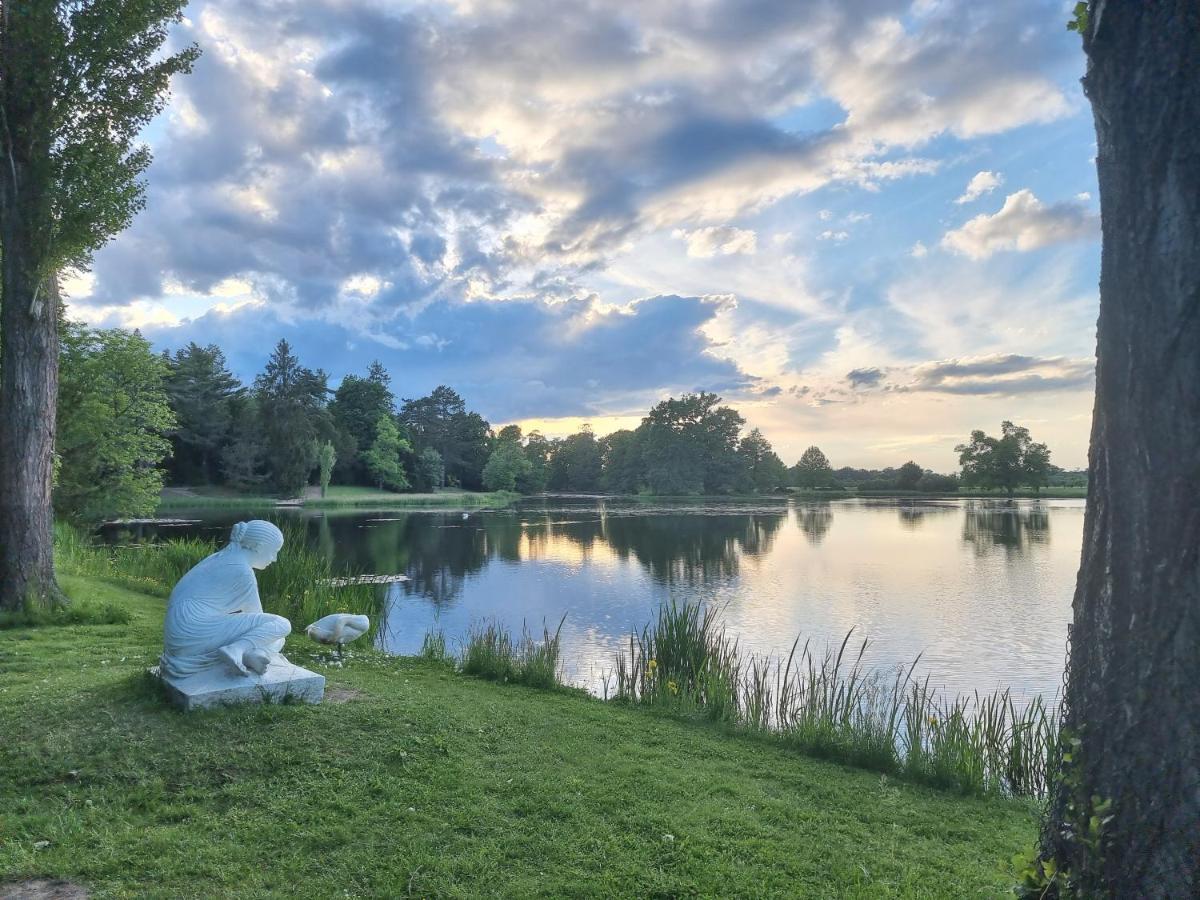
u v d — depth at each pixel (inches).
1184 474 116.3
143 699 261.4
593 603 849.5
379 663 406.6
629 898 170.1
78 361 1088.8
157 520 1895.9
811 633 706.8
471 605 828.0
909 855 205.8
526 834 198.5
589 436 5748.0
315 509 2637.8
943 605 847.7
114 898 161.0
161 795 206.8
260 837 189.3
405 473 3882.9
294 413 3068.4
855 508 3021.7
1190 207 117.7
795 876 185.0
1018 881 135.9
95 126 487.5
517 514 2556.6
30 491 461.4
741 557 1311.5
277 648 283.3
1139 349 121.9
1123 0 125.6
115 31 472.7
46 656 349.7
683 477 4323.3
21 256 461.1
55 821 191.0
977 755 304.5
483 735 271.7
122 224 481.1
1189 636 115.3
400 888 170.2
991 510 2810.0
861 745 304.5
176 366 3009.4
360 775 225.1
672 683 394.3
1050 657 619.2
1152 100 121.6
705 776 256.1
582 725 309.6
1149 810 116.9
